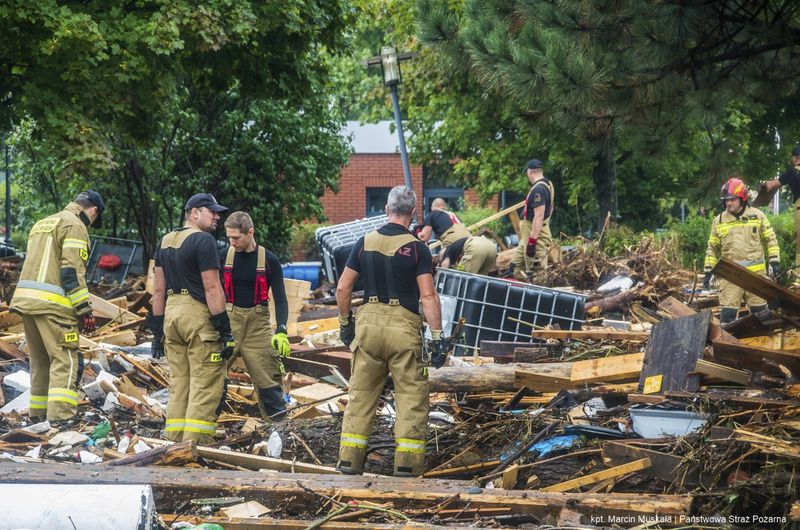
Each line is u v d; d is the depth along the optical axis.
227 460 11.93
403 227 11.81
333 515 9.59
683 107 16.56
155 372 17.72
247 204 40.06
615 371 13.48
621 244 29.81
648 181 47.16
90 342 18.53
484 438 12.62
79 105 25.25
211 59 31.27
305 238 57.81
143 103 26.58
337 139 42.81
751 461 9.68
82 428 14.04
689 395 11.28
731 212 19.66
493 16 16.55
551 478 10.91
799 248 23.14
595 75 15.06
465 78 43.19
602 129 16.47
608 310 24.11
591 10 15.05
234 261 14.88
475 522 9.59
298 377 17.92
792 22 15.77
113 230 39.06
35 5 23.23
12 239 45.94
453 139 45.44
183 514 9.88
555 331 17.25
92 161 25.16
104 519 8.45
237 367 18.47
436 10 18.27
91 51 23.94
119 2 25.58
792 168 23.06
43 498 8.54
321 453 12.67
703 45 15.55
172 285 13.34
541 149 43.91
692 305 23.34
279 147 39.62
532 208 26.69
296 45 30.75
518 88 15.49
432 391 14.40
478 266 24.52
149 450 11.55
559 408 13.18
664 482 10.23
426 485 10.41
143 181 37.84
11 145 38.84
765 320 13.19
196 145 38.00
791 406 10.50
